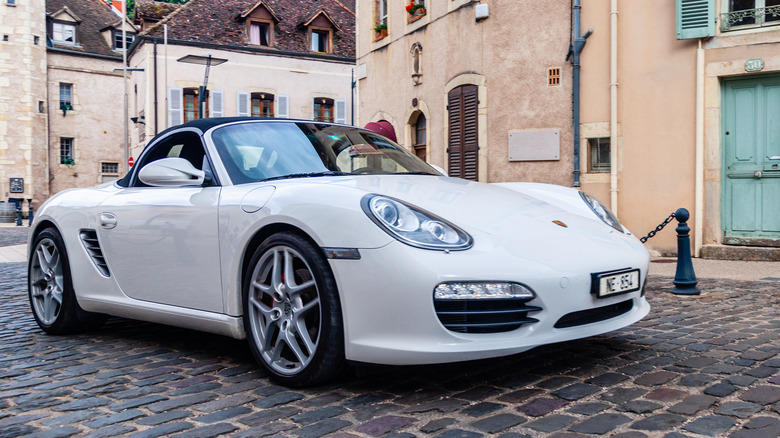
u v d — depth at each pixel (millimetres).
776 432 2141
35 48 35125
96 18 39125
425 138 12633
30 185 34906
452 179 3539
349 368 2752
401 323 2502
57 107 36531
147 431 2328
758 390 2617
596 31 9594
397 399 2600
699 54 8688
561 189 3799
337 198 2715
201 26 28969
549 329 2602
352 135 3852
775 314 4488
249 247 3031
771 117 8391
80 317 4098
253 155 3363
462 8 11148
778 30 8148
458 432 2219
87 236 3951
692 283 5469
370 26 14102
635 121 9266
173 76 27984
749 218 8578
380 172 3529
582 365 3053
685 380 2779
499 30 10531
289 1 31969
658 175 9109
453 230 2637
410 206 2705
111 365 3326
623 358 3180
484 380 2828
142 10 28953
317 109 31000
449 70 11508
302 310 2775
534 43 10180
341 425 2324
